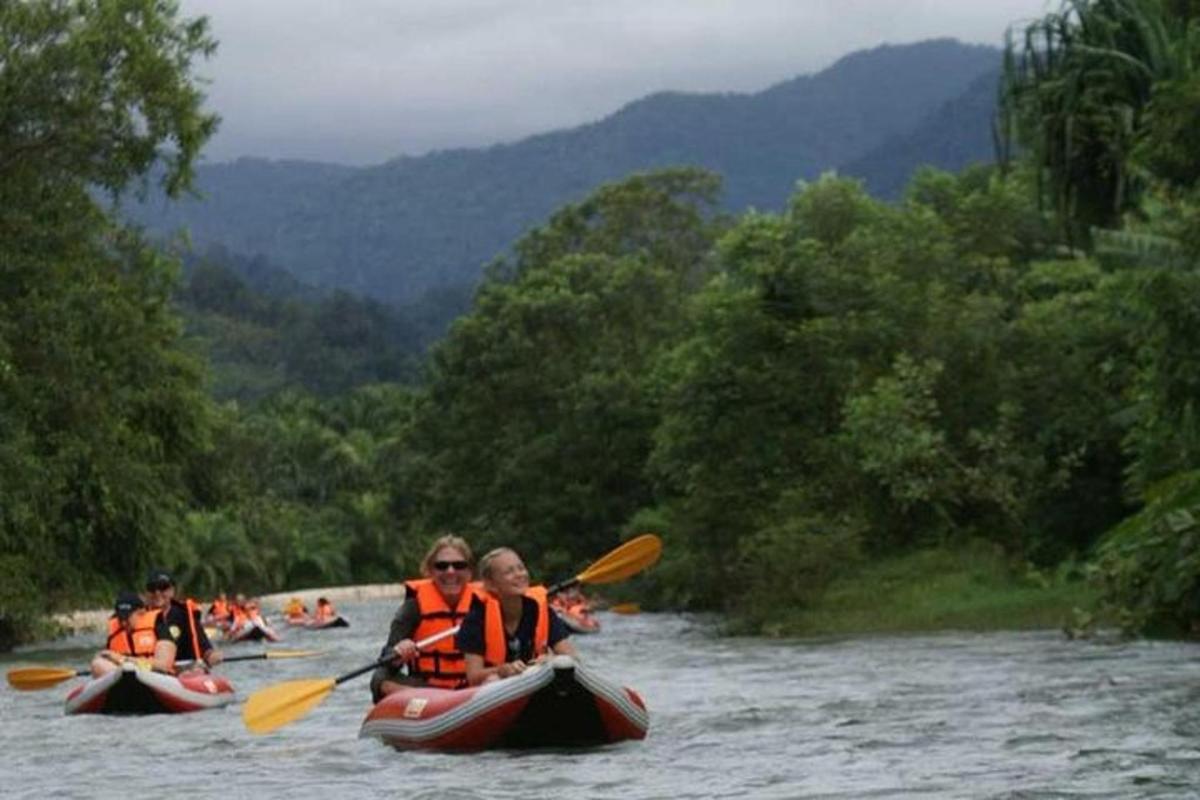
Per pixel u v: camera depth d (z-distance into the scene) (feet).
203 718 64.85
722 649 110.63
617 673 87.40
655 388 237.66
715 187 324.60
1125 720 50.11
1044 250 191.93
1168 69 148.25
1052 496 137.90
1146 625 92.84
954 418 144.36
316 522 432.66
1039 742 44.75
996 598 125.08
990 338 144.66
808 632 126.31
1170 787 35.37
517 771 41.39
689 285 315.37
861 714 55.83
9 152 134.82
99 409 136.15
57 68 132.36
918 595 130.00
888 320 150.92
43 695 81.87
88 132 134.51
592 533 249.96
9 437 128.98
